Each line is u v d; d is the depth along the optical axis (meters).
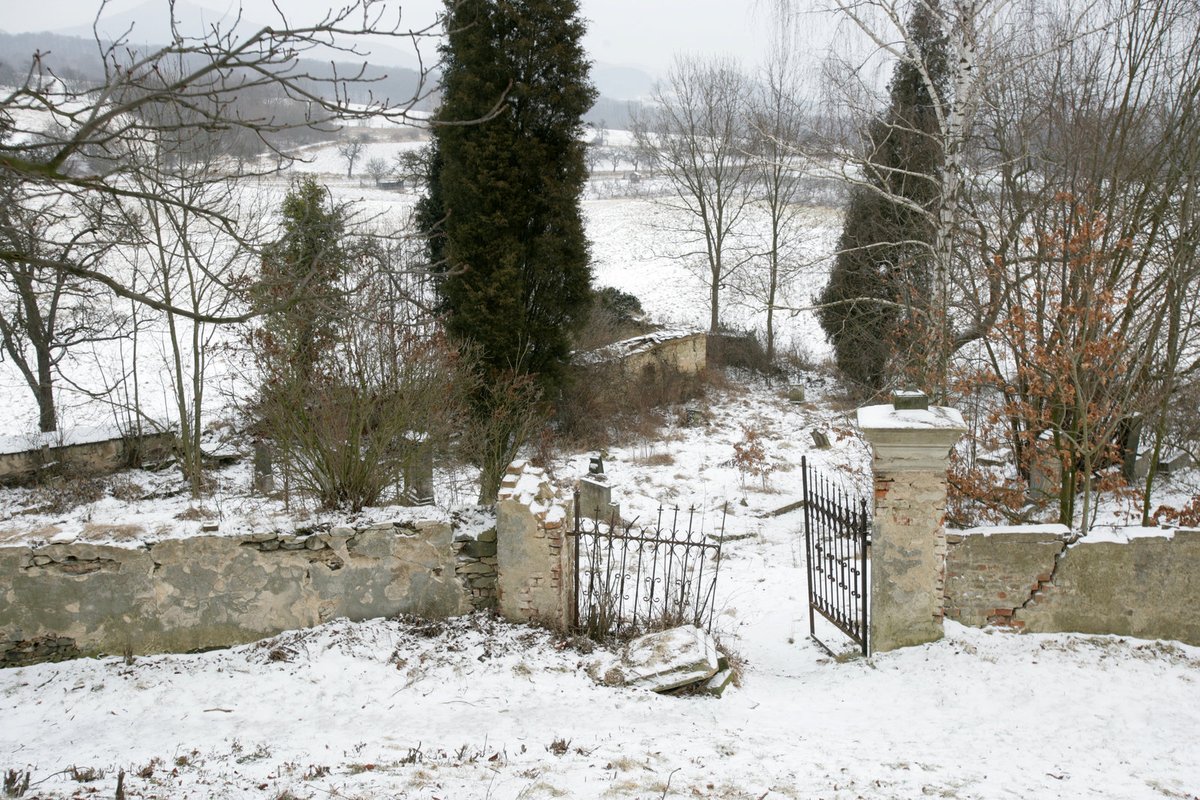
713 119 34.62
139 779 6.05
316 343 10.67
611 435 24.41
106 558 8.86
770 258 35.69
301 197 18.38
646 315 36.47
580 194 22.53
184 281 21.94
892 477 8.81
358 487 10.56
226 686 8.17
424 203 24.61
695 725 7.55
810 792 6.02
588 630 9.41
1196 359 14.61
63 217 7.00
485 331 20.36
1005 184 14.54
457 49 20.48
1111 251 11.89
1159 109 13.42
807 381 31.84
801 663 9.68
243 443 20.48
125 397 22.73
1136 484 16.62
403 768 6.26
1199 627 8.82
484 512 9.88
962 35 13.73
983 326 12.42
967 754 6.98
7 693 8.12
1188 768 6.65
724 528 16.20
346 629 9.18
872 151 16.28
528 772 6.17
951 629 9.05
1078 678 8.24
